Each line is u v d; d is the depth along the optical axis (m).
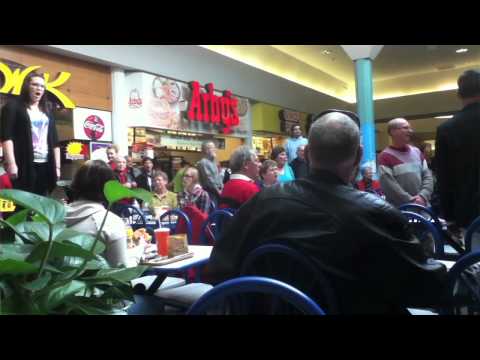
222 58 8.76
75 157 6.08
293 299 0.86
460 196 2.35
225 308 1.02
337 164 1.21
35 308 0.86
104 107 6.59
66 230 1.07
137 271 1.00
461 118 2.32
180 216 3.11
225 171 6.64
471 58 11.88
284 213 1.20
